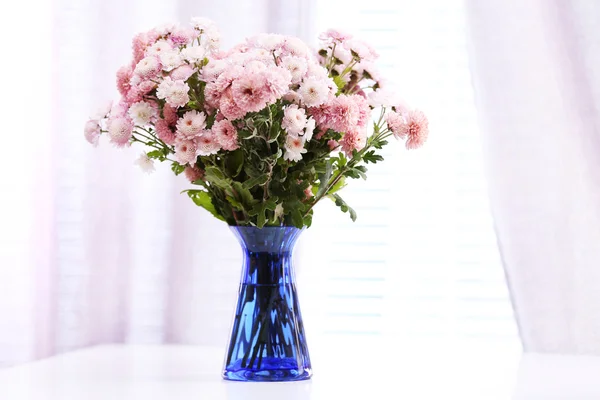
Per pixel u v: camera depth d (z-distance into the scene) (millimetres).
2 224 2701
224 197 1815
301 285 2598
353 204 2795
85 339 2652
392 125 1815
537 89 2559
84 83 2660
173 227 2629
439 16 2770
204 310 2619
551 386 1817
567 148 2549
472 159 2771
